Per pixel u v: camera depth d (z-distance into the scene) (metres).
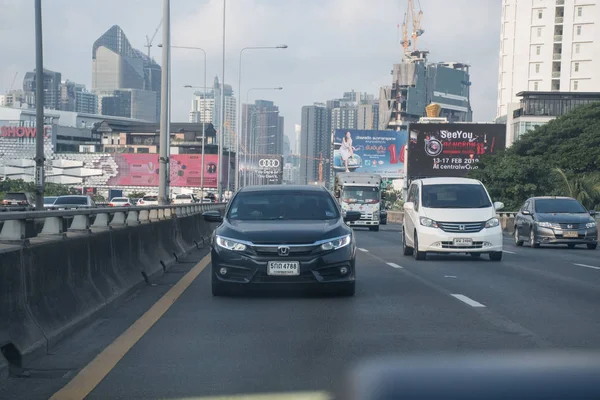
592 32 123.44
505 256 20.62
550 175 58.84
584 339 7.74
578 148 62.03
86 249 9.50
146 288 12.52
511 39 129.25
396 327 8.54
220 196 59.47
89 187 134.25
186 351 7.20
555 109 97.06
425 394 1.15
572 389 1.16
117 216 12.51
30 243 7.25
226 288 11.44
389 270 15.76
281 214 12.02
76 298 8.59
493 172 59.66
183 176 134.12
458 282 13.42
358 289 12.30
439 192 19.14
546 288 12.55
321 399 5.30
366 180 43.03
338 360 6.70
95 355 7.02
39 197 24.14
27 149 135.62
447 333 8.12
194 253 21.56
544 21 126.38
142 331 8.34
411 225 19.38
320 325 8.71
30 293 7.06
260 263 10.82
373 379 1.24
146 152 149.62
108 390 5.69
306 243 10.87
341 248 11.01
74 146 148.25
